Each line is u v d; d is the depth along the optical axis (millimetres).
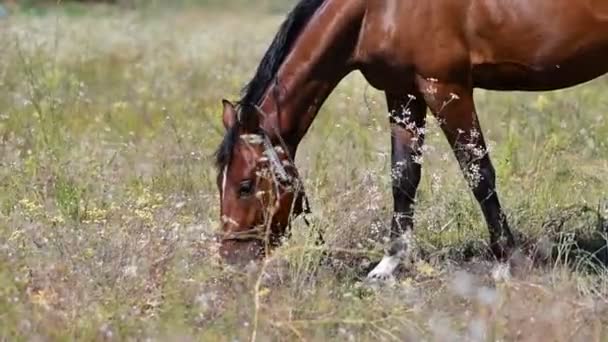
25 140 15469
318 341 9078
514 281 10430
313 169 14188
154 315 9414
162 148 15836
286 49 10945
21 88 19094
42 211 11906
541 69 10898
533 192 12969
